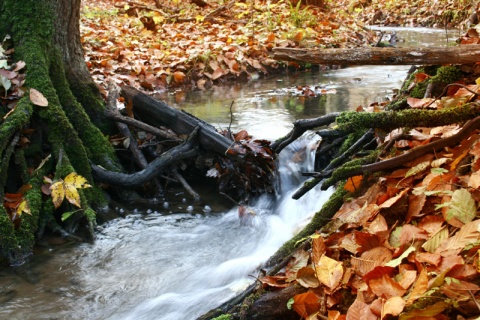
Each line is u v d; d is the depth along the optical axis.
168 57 9.04
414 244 2.45
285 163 4.55
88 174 4.25
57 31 4.63
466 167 2.76
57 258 3.59
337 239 2.77
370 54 3.02
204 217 4.25
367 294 2.31
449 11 17.02
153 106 4.82
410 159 2.90
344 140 4.43
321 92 7.72
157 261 3.56
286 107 6.80
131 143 4.73
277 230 3.93
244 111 6.63
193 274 3.37
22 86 4.25
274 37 10.74
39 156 4.16
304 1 15.82
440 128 3.12
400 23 19.45
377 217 2.69
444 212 2.51
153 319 2.92
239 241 3.83
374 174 3.09
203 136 4.46
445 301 2.08
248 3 15.67
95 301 3.09
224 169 4.55
